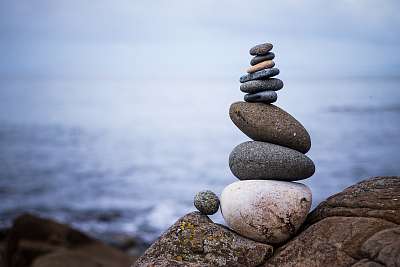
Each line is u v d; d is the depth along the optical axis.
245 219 1.65
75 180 10.94
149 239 6.35
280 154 1.67
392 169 10.80
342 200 1.70
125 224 7.11
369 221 1.59
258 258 1.64
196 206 1.73
